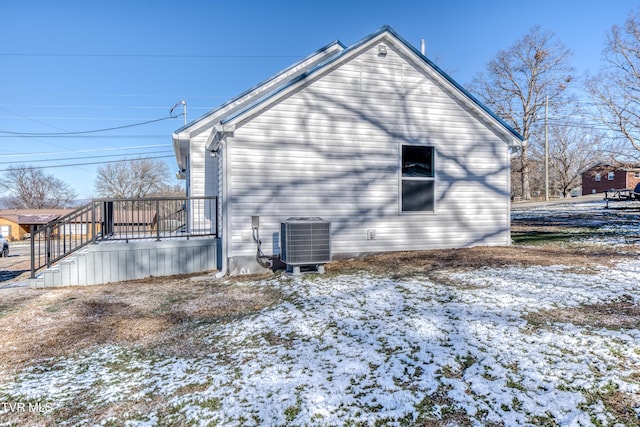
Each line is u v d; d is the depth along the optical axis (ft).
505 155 30.19
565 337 11.34
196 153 34.14
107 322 15.75
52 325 15.57
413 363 10.21
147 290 21.54
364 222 27.12
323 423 7.72
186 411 8.58
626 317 12.96
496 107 118.01
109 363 11.63
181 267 26.35
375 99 27.25
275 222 25.16
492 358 10.19
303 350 11.62
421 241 28.43
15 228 126.00
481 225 29.71
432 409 8.04
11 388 10.14
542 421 7.41
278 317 15.07
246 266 24.58
